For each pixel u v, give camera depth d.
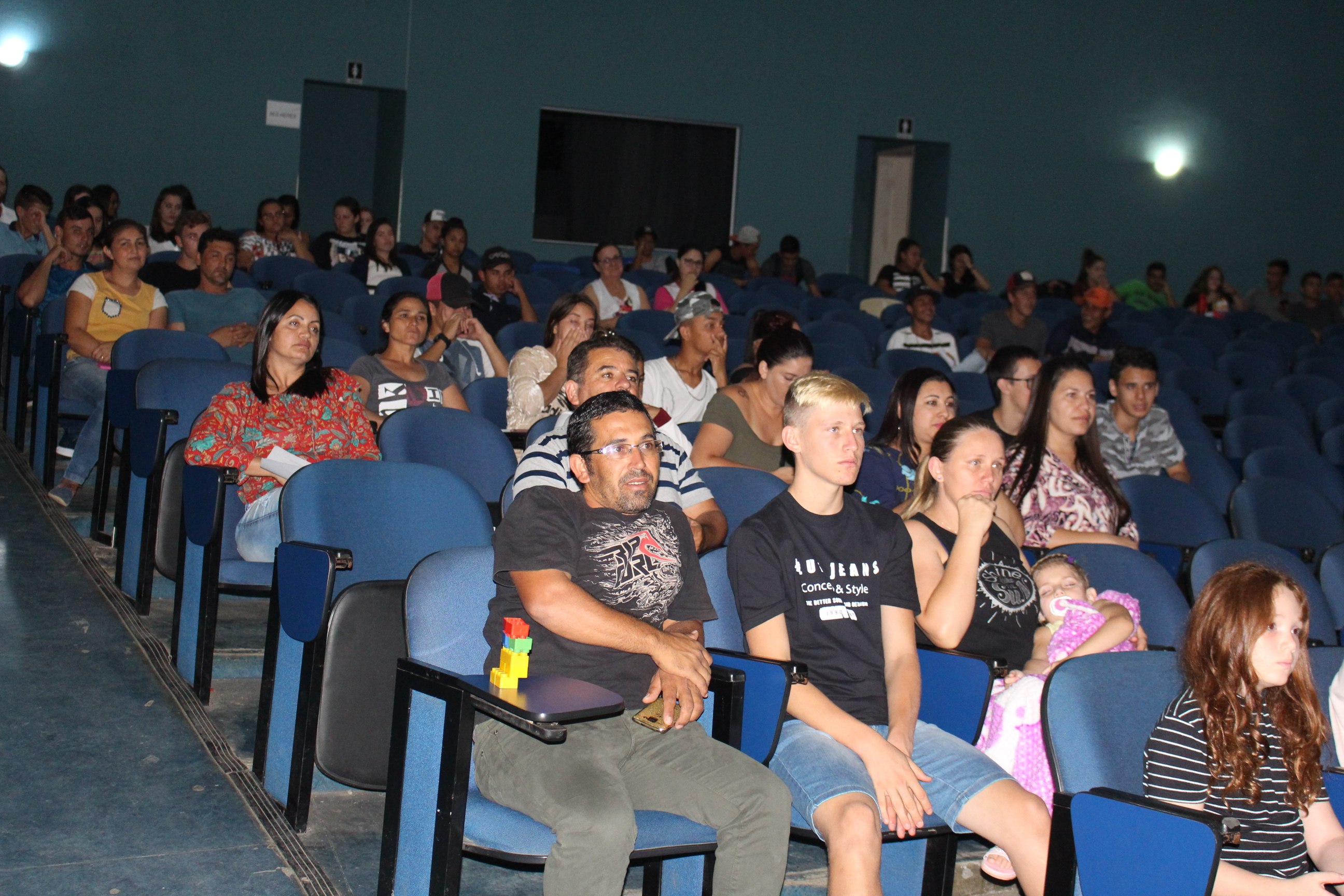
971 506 2.70
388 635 2.47
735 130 12.05
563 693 1.97
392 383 4.21
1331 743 2.50
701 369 4.41
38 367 4.59
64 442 4.87
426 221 10.03
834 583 2.54
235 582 3.09
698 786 2.19
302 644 2.57
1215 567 3.39
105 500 4.05
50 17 9.92
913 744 2.40
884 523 2.62
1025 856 2.21
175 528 3.34
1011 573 2.85
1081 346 7.80
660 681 2.23
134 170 10.26
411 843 2.07
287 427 3.37
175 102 10.31
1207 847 1.74
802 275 11.22
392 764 2.12
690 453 3.78
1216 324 9.72
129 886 2.28
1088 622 2.86
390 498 2.95
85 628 3.37
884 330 8.32
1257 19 13.23
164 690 3.10
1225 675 2.08
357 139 11.67
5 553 3.80
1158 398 5.81
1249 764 2.06
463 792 1.97
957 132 12.51
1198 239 13.31
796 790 2.28
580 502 2.39
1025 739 2.56
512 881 2.60
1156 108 13.05
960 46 12.44
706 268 10.76
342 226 9.16
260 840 2.50
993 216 12.70
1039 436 3.71
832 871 2.14
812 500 2.58
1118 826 1.84
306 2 10.57
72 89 10.04
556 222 11.71
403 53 10.87
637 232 10.67
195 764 2.77
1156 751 2.13
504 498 3.28
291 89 10.60
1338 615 3.43
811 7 11.98
